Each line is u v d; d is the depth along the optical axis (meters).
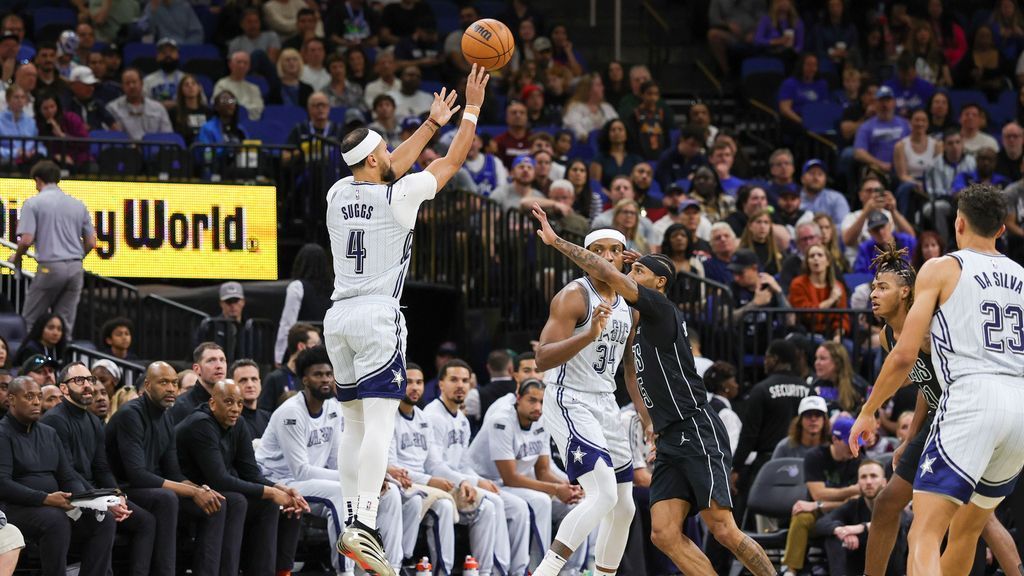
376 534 11.34
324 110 26.62
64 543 14.20
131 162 24.91
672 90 34.75
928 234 24.02
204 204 23.88
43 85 26.17
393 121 27.53
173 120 27.38
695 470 12.98
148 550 14.84
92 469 15.15
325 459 16.69
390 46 31.83
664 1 36.47
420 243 24.17
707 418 13.10
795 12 33.78
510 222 23.97
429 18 32.72
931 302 11.48
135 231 23.47
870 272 24.67
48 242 20.75
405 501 16.47
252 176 25.56
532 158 25.97
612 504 13.70
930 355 12.33
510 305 23.86
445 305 23.97
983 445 11.22
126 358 20.77
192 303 23.50
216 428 15.48
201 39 31.16
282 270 25.42
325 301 21.59
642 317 13.05
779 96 31.84
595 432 13.80
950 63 34.06
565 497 17.47
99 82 27.72
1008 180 28.28
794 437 18.45
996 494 11.66
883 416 19.98
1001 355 11.36
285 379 18.52
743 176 29.03
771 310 21.72
